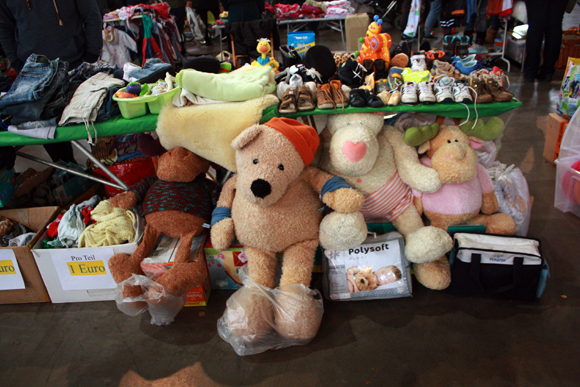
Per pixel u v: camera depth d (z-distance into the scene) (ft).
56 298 6.44
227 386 4.99
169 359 5.41
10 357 5.57
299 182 5.84
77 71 6.75
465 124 6.09
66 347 5.68
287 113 5.89
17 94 5.65
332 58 7.09
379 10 18.70
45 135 5.75
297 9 18.48
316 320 5.41
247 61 9.57
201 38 23.73
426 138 5.97
